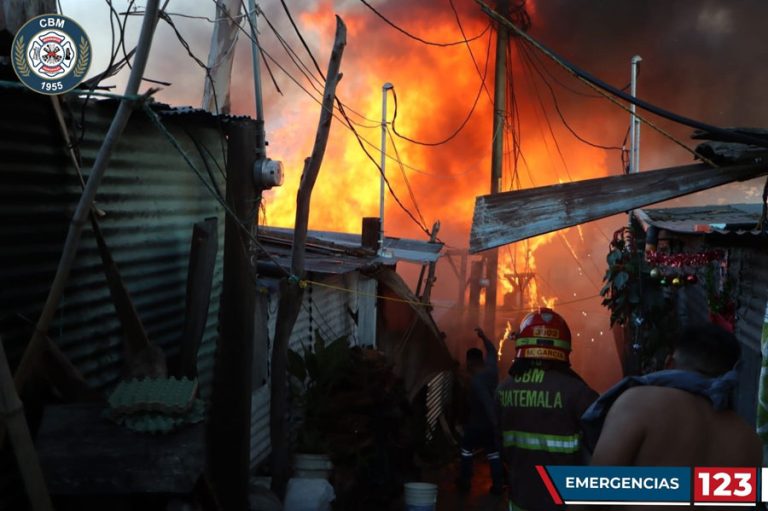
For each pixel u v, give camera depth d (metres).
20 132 4.50
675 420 2.73
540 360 4.39
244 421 5.84
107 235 5.54
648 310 10.76
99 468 3.71
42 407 4.43
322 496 7.07
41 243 4.71
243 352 5.91
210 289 6.32
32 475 3.56
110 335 5.54
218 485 5.58
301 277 7.32
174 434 3.82
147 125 6.11
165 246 6.47
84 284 5.19
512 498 4.45
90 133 5.30
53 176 4.84
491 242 5.63
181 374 6.01
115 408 3.79
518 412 4.39
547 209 5.64
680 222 9.58
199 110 6.20
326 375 8.71
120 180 5.72
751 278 7.21
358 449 8.35
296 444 8.27
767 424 3.74
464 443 9.93
